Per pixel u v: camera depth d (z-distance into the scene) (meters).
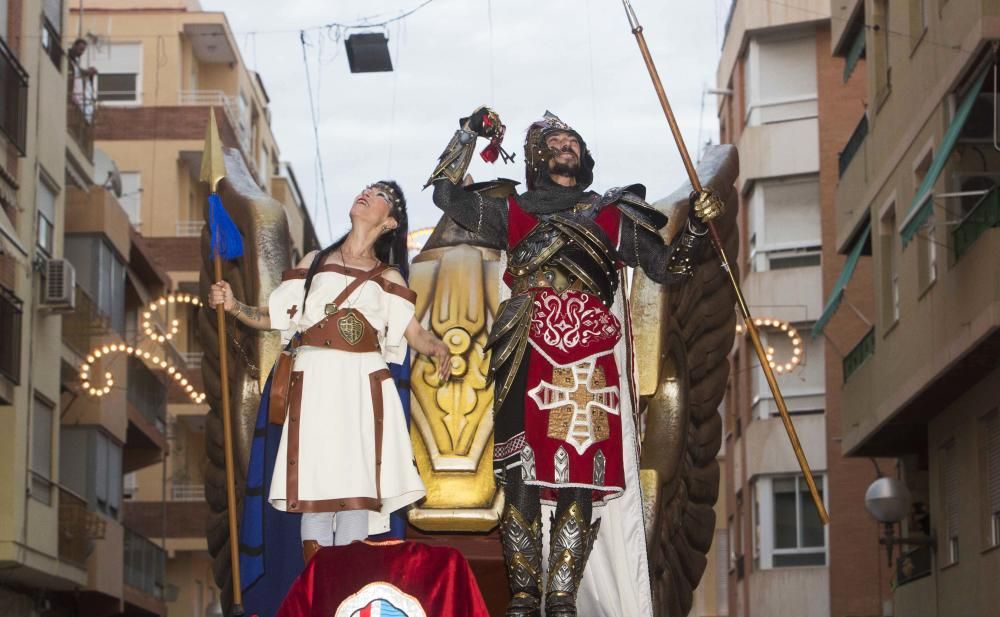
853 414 22.59
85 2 37.91
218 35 38.41
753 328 5.69
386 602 4.27
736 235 6.91
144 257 30.30
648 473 6.42
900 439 21.98
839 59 31.64
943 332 17.75
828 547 29.09
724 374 6.91
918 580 21.47
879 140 22.08
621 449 5.45
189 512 35.66
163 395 32.69
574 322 5.46
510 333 5.48
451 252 6.54
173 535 35.56
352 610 4.26
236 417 6.50
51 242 23.88
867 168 22.80
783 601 29.88
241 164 7.12
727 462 34.56
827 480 29.23
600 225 5.61
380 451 5.48
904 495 20.31
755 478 30.81
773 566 30.22
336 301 5.57
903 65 20.69
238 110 40.31
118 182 30.83
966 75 17.83
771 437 30.47
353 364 5.54
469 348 6.31
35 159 22.58
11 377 20.69
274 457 5.94
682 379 6.57
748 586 30.94
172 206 36.81
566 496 5.36
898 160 20.81
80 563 24.12
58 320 23.70
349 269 5.64
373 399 5.52
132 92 37.66
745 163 32.34
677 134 5.67
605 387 5.45
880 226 21.70
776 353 31.08
